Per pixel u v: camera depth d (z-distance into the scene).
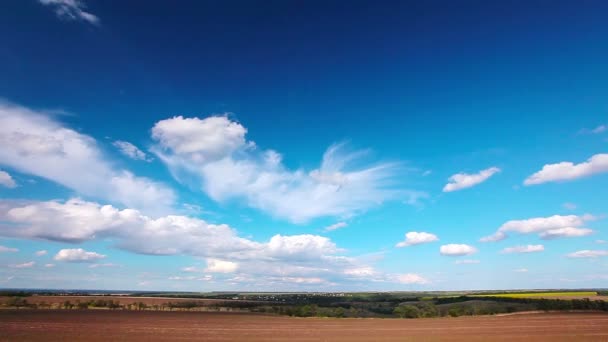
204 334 60.31
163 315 102.06
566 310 115.25
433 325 80.62
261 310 128.00
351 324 84.50
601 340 49.88
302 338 56.47
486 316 108.12
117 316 93.38
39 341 47.38
